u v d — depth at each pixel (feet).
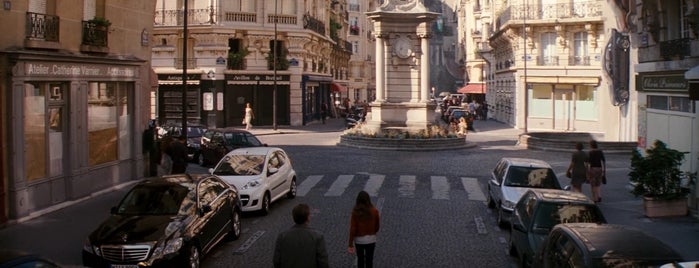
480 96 263.70
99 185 61.72
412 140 104.22
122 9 66.69
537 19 151.64
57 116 55.16
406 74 118.11
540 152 102.37
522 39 157.17
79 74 57.06
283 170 59.31
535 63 156.04
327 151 102.83
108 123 63.82
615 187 68.59
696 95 43.14
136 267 33.14
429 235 46.34
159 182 40.47
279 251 25.49
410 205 58.39
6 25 48.29
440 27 378.73
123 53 67.15
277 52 157.48
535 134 115.24
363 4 286.25
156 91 151.12
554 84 155.53
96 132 61.41
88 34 58.59
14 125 48.29
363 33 286.87
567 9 149.07
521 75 157.69
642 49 63.05
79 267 27.17
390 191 65.72
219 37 147.54
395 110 117.60
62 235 45.11
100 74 60.70
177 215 36.88
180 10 148.46
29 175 50.96
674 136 55.98
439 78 377.50
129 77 66.74
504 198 48.44
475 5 256.11
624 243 25.41
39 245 42.27
